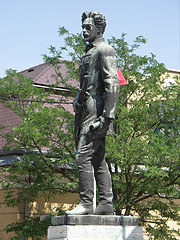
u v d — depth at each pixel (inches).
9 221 962.1
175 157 789.9
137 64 843.4
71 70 879.1
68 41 871.7
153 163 803.4
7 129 1040.8
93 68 364.2
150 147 775.1
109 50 363.3
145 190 831.7
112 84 355.3
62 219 339.6
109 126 360.5
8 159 951.0
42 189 839.1
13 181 900.0
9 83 850.8
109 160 784.9
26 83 856.3
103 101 362.9
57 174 938.7
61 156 831.7
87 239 334.0
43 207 976.9
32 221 852.0
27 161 837.2
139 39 860.0
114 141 764.6
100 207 361.1
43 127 811.4
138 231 350.6
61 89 971.3
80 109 362.9
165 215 858.1
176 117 845.2
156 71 853.2
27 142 835.4
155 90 850.1
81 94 360.5
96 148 360.8
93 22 371.6
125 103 844.6
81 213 346.3
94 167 367.9
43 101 848.3
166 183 846.5
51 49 879.1
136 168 807.7
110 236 340.5
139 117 823.7
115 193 839.1
